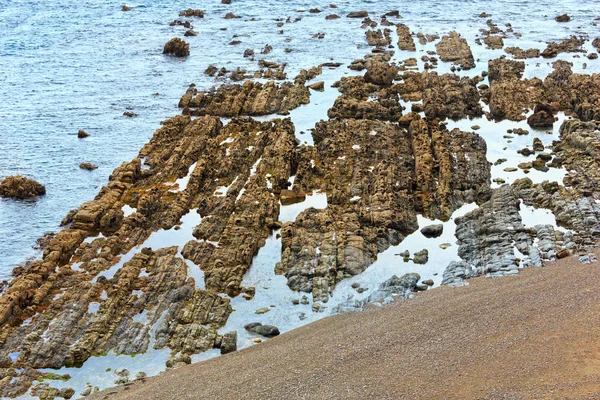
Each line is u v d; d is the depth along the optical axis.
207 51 107.31
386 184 60.62
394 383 37.56
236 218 57.00
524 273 49.06
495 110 79.31
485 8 131.62
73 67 100.50
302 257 52.22
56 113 83.44
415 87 86.50
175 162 68.00
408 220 57.09
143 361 43.00
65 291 48.88
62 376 41.75
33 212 61.62
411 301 47.16
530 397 35.31
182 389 39.09
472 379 37.25
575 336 40.06
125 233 56.19
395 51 103.75
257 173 65.06
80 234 56.25
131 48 109.31
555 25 118.69
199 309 47.19
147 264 51.97
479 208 57.62
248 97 84.62
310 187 63.47
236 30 118.81
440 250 54.00
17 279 49.88
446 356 39.56
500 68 91.12
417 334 42.16
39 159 71.69
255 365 40.94
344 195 60.47
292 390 37.88
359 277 50.66
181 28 120.56
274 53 104.75
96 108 84.75
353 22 122.38
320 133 73.12
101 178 67.94
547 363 37.91
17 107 85.31
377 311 46.34
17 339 44.28
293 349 42.34
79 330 45.00
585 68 94.38
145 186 64.50
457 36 107.38
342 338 42.91
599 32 113.56
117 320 46.03
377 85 88.81
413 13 127.81
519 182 62.09
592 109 75.75
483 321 42.75
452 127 76.44
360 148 69.12
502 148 71.06
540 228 54.28
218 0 141.00
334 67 97.69
